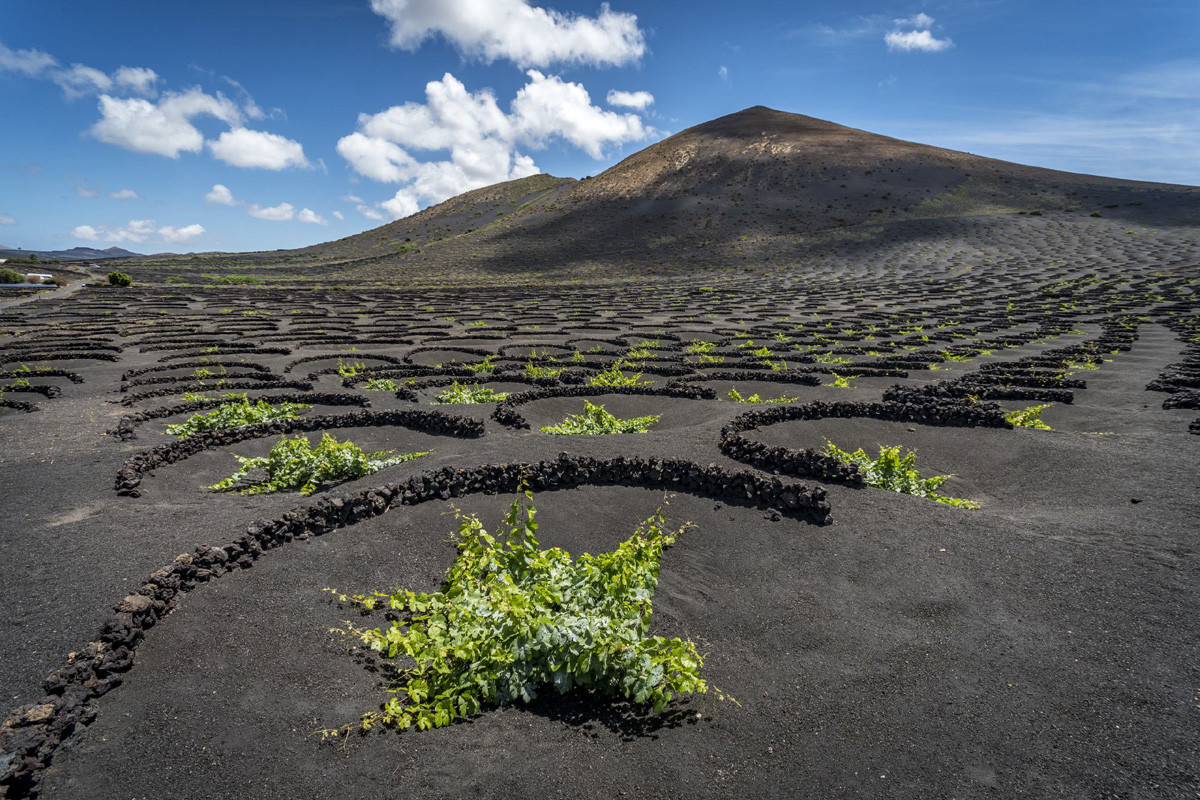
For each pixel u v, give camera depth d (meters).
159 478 10.11
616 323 34.00
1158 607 6.05
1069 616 6.04
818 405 13.66
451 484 9.20
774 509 8.59
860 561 7.34
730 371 19.94
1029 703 4.94
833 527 8.14
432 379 18.45
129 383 18.02
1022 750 4.49
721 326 33.12
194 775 4.31
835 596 6.72
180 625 6.01
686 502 8.97
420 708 4.83
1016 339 26.53
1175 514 8.09
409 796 4.16
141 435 12.67
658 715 5.01
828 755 4.55
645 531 8.26
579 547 7.91
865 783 4.30
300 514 7.95
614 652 5.05
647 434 12.20
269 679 5.32
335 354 24.19
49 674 5.13
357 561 7.38
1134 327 28.42
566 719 4.92
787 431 12.77
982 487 10.43
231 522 8.15
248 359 22.98
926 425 13.10
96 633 5.67
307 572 7.09
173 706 4.96
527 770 4.40
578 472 9.59
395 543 7.80
